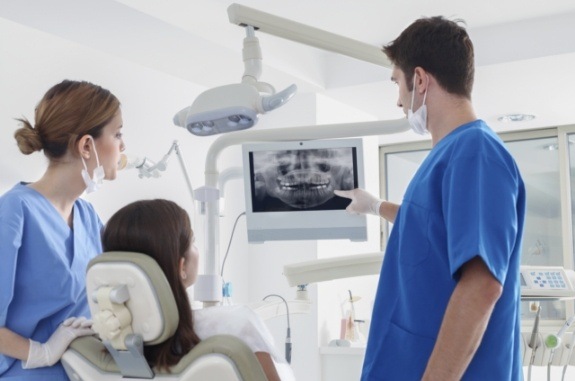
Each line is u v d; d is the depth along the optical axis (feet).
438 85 4.71
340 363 12.24
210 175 6.46
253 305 6.72
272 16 6.00
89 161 5.36
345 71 12.59
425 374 4.08
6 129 8.45
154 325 3.86
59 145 5.27
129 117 10.28
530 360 8.76
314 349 12.40
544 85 12.35
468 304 4.00
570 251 14.82
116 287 3.87
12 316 5.05
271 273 12.94
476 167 4.24
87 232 5.68
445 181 4.35
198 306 10.57
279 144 6.31
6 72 8.51
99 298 3.91
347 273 6.26
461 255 4.02
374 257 6.26
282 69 11.54
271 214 6.40
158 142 10.78
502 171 4.25
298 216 6.36
